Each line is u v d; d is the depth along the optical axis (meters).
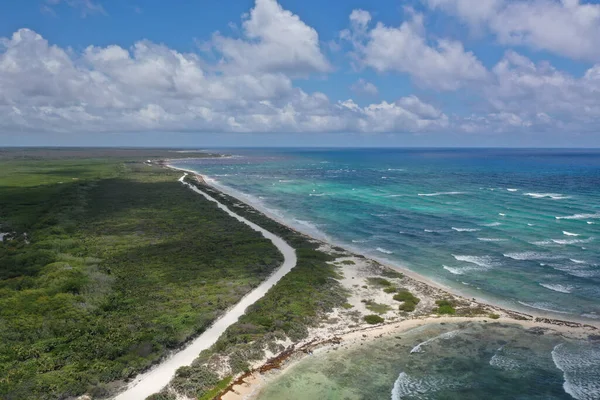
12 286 48.84
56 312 42.03
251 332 39.16
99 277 52.19
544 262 60.31
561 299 48.28
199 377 32.28
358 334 40.53
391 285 52.66
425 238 75.25
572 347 37.94
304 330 40.44
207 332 39.69
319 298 47.44
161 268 57.28
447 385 32.59
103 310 43.53
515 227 80.75
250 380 32.97
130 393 30.48
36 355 34.53
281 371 34.38
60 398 29.05
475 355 36.78
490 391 31.81
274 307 44.41
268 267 58.31
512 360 35.91
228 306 45.03
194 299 46.31
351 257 64.50
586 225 81.06
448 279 55.28
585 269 57.19
